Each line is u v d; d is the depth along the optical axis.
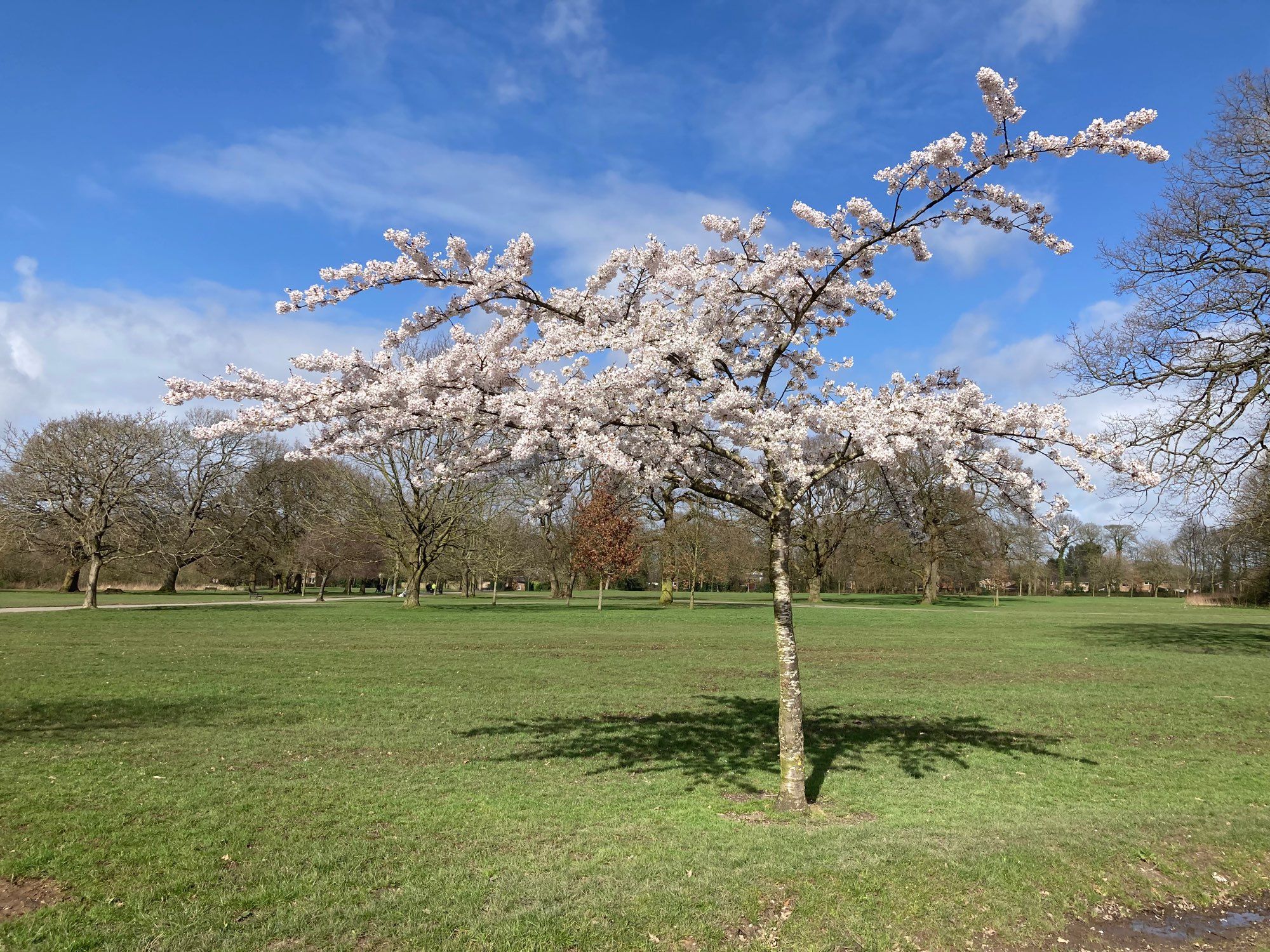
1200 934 5.11
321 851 5.98
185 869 5.57
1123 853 6.17
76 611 33.12
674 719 11.50
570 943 4.60
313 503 46.94
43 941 4.49
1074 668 17.55
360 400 6.86
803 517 9.70
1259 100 18.75
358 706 11.99
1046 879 5.66
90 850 5.89
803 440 7.43
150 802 7.09
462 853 5.98
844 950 4.67
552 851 6.04
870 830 6.61
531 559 51.28
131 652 18.12
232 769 8.30
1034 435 7.03
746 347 9.11
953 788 8.14
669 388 7.46
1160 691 14.49
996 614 40.47
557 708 12.13
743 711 12.26
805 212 7.62
